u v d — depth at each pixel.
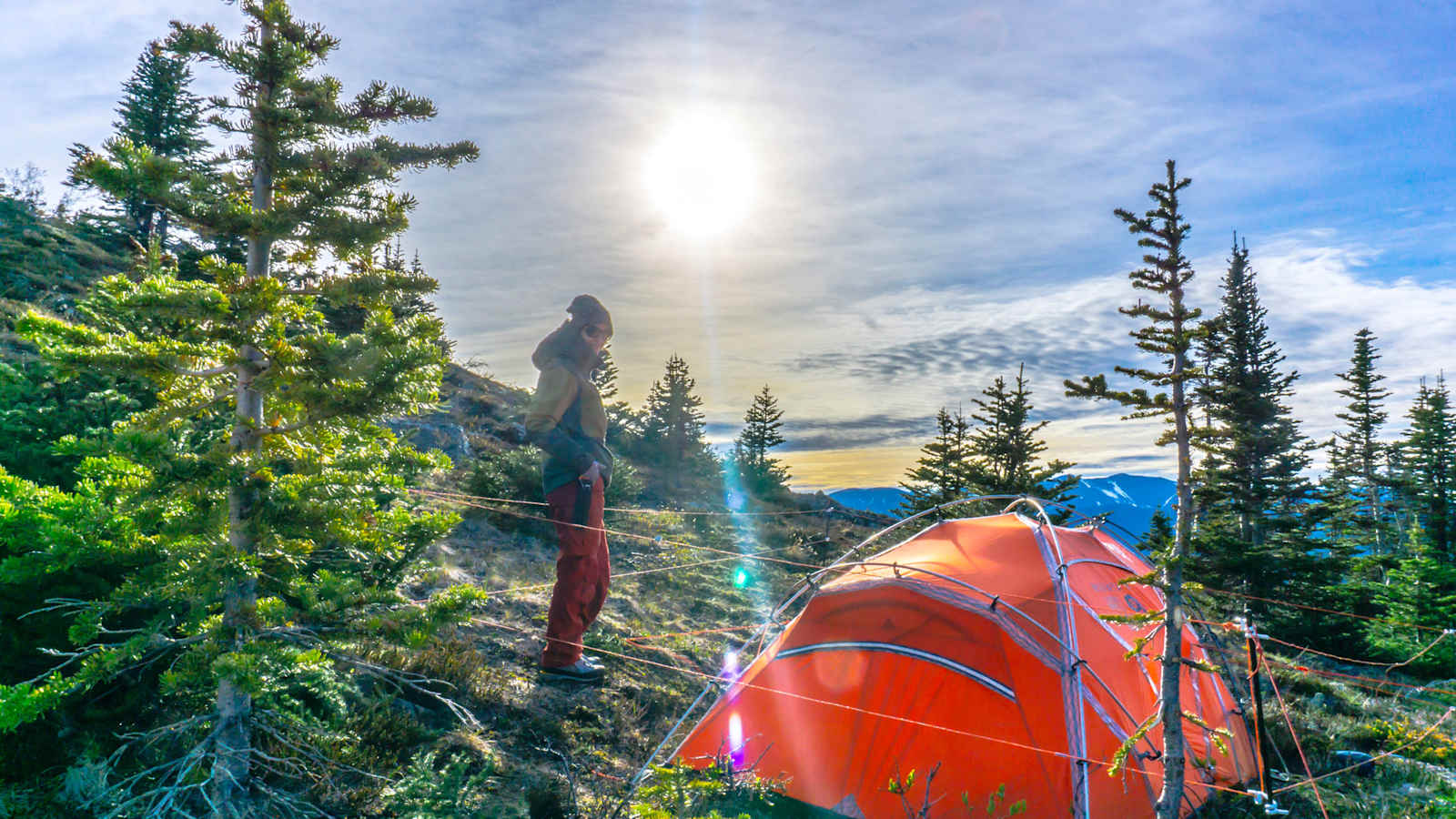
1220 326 7.14
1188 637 9.43
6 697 4.50
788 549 21.52
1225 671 9.90
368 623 5.43
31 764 5.35
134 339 5.16
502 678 9.27
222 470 5.04
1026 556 9.11
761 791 7.41
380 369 5.17
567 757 7.98
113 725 5.86
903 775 7.57
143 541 5.25
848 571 9.26
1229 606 17.36
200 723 5.36
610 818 6.75
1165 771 6.93
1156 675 8.56
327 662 5.22
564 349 9.69
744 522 24.61
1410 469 38.84
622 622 13.05
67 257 25.30
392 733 7.26
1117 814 7.20
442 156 5.94
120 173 4.83
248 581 5.34
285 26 5.55
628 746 8.59
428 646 9.06
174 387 5.50
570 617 9.68
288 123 5.42
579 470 9.55
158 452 4.79
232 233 5.30
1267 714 11.55
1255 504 21.25
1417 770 9.95
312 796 6.02
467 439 22.69
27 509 5.68
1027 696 7.59
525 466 19.50
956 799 7.32
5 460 7.55
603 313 9.85
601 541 9.88
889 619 8.37
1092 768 7.29
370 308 5.94
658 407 34.94
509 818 6.38
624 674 10.62
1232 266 37.69
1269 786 8.84
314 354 5.24
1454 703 14.19
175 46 5.23
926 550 9.65
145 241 30.64
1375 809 8.77
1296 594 20.16
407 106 5.93
